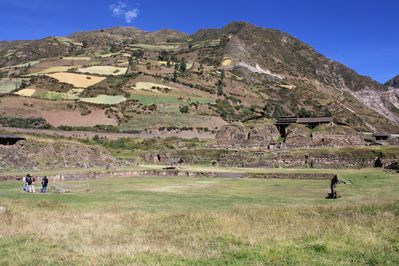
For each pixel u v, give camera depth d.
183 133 103.38
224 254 14.56
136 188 43.22
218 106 138.00
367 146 74.00
